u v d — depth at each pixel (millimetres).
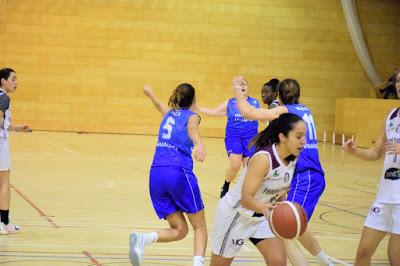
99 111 30766
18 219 10477
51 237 9250
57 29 30281
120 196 13414
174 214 7414
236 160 12906
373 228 6543
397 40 32906
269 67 31922
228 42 31500
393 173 6465
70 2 30312
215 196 14086
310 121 7656
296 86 7863
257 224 6074
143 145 25922
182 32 31141
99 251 8508
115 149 23781
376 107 29062
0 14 29891
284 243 6406
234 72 31625
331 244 9688
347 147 6781
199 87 31375
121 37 30719
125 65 30797
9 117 9414
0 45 29969
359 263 6672
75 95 30578
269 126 5844
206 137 31688
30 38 30141
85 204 12266
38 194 13156
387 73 32906
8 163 9398
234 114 12977
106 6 30547
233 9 31469
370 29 32719
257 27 31703
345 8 31609
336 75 32438
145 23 30859
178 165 7387
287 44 31984
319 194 7547
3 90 9195
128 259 8109
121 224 10492
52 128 30516
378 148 6848
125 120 30984
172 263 8055
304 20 32031
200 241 7367
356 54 32469
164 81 31109
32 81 30266
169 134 7504
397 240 6309
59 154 21266
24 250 8367
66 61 30422
